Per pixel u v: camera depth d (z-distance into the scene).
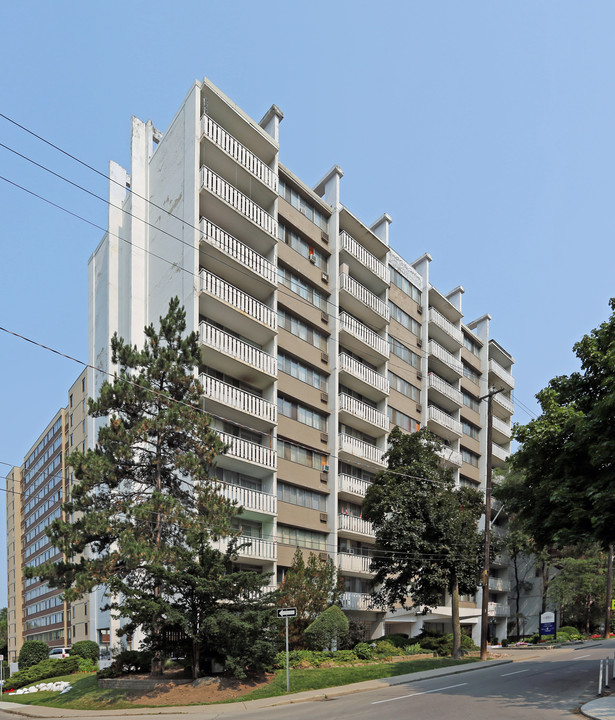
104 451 22.25
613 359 17.28
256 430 29.66
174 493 22.95
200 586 19.73
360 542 37.56
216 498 21.89
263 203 33.03
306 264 35.03
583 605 55.75
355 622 32.47
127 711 18.25
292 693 20.17
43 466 77.56
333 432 35.03
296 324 34.09
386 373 40.84
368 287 41.84
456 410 50.72
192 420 22.11
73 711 19.52
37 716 19.41
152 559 19.59
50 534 21.12
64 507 21.55
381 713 14.98
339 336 37.12
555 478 19.08
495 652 36.62
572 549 53.78
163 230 30.72
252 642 20.56
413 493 30.77
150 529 21.62
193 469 21.52
